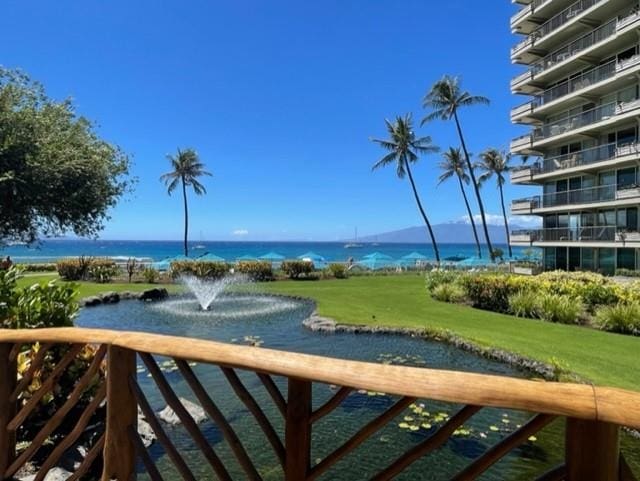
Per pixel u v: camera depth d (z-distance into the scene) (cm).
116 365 185
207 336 922
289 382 141
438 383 109
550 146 2628
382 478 127
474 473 113
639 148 1964
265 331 968
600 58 2292
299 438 139
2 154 549
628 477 97
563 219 2548
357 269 2755
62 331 199
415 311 1156
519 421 451
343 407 485
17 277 416
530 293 1095
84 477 298
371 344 841
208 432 422
